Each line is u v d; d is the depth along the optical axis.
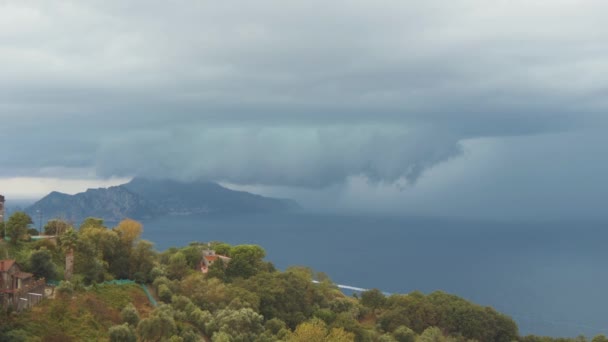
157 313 119.25
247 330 139.00
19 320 104.38
